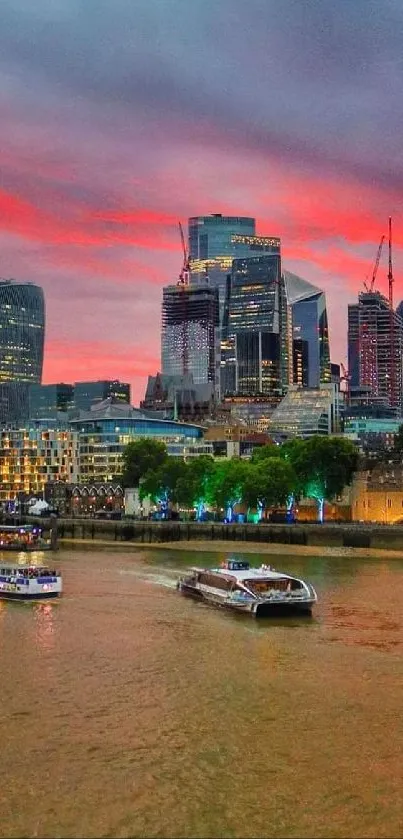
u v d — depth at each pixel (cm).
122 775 6150
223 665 8988
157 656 9388
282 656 9344
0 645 9944
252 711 7475
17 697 7881
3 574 13550
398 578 15188
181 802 5744
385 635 10338
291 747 6650
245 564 13312
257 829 5406
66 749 6612
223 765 6316
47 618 11600
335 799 5791
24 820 5509
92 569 17038
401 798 5803
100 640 10200
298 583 12131
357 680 8388
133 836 5328
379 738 6831
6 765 6316
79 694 7969
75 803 5728
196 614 11825
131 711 7481
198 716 7350
